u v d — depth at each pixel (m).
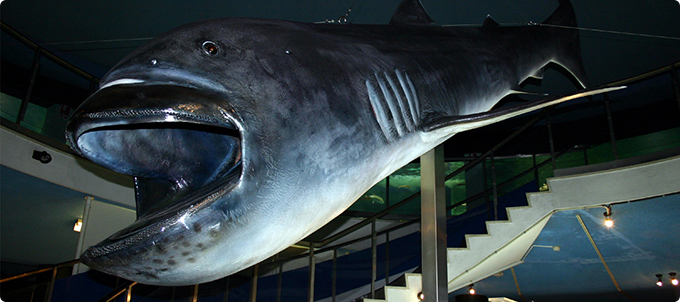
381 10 6.39
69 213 7.41
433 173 3.09
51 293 5.09
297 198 1.31
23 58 7.80
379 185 10.30
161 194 1.46
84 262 1.13
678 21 6.34
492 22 3.12
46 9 6.73
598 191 5.56
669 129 9.01
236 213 1.17
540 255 7.13
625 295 8.52
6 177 6.01
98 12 6.76
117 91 1.14
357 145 1.51
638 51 7.37
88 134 1.31
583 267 7.47
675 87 5.57
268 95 1.33
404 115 1.75
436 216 2.99
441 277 2.89
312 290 6.00
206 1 6.50
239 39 1.43
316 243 6.21
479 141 10.37
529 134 9.89
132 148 1.41
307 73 1.47
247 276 5.83
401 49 2.02
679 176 5.11
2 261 9.71
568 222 6.05
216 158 1.53
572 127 9.67
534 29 3.39
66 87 8.41
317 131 1.39
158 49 1.31
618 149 9.41
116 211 7.29
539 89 8.72
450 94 2.14
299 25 1.71
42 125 8.20
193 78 1.26
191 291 5.42
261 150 1.23
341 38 1.78
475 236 5.89
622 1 6.14
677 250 6.54
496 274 7.95
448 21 6.53
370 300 5.95
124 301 5.08
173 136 1.49
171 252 1.11
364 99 1.60
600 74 8.09
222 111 1.20
